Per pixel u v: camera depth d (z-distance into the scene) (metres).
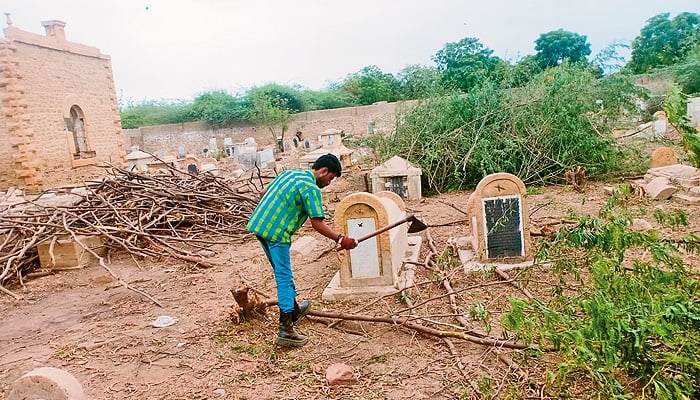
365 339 4.30
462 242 6.76
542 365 3.46
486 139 12.52
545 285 5.10
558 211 8.70
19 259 6.93
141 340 4.57
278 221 4.17
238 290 4.70
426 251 7.04
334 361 3.95
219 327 4.75
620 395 2.57
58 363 4.20
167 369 3.99
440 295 5.13
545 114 12.35
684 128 3.46
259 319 4.83
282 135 35.47
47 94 16.80
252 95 39.00
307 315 4.71
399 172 11.66
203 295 5.83
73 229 7.48
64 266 7.35
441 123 13.02
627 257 5.58
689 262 5.12
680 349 2.74
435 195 12.26
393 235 5.79
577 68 13.47
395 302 5.07
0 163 15.77
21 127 15.52
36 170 16.00
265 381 3.70
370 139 14.22
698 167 3.59
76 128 18.98
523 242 5.86
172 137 37.59
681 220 3.87
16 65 15.40
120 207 8.53
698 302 2.95
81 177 18.28
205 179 10.33
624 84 12.73
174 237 8.05
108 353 4.34
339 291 5.32
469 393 3.27
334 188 13.29
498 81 14.34
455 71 22.55
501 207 5.84
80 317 5.35
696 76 22.33
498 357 3.69
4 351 4.56
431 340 4.16
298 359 4.01
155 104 46.91
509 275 5.44
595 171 11.90
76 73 18.52
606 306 2.68
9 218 7.87
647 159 12.56
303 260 7.10
